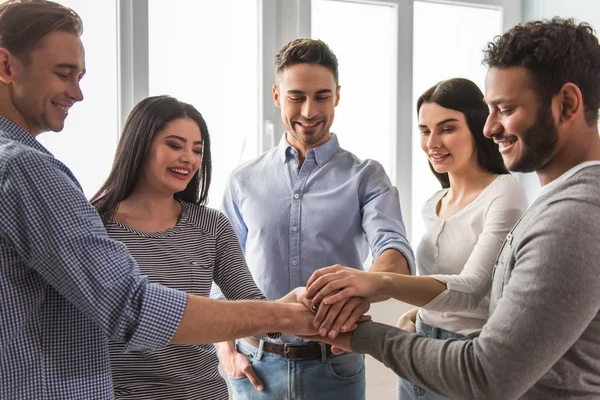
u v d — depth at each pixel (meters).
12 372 0.98
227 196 1.97
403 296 1.42
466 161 1.71
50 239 0.97
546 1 2.70
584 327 0.93
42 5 1.05
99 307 1.00
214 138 2.37
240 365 1.80
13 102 1.05
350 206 1.82
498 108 1.06
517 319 0.95
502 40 1.05
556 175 1.05
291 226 1.83
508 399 0.97
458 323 1.59
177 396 1.33
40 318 1.01
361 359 1.81
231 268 1.50
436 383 1.08
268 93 2.40
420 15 2.69
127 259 1.05
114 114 2.19
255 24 2.40
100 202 1.43
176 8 2.27
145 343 1.05
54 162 1.02
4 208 0.96
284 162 1.90
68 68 1.06
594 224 0.92
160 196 1.46
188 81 2.31
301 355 1.73
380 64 2.63
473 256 1.53
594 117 1.03
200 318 1.11
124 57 2.17
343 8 2.54
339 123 2.58
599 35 2.46
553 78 1.00
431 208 1.82
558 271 0.92
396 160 2.64
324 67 1.81
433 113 1.72
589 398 0.98
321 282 1.40
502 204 1.58
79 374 1.04
